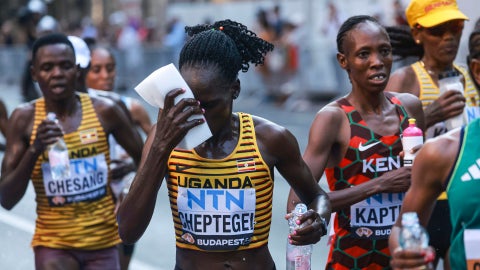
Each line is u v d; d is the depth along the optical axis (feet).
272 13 126.11
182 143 24.84
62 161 35.14
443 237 33.42
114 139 39.37
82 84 40.32
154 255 52.44
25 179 34.53
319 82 115.03
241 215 26.53
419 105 32.68
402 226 20.95
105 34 163.63
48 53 35.29
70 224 35.73
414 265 20.12
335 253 31.99
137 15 182.50
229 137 26.61
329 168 31.99
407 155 30.14
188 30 29.07
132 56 151.33
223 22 28.07
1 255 51.42
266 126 26.94
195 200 26.50
